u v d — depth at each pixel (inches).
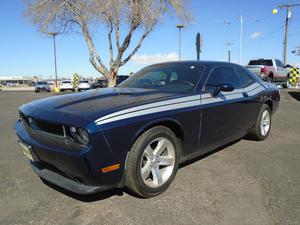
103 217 109.4
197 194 127.3
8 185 138.0
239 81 188.9
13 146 209.5
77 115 109.3
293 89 840.9
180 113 132.2
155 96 135.7
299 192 129.1
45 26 659.4
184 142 138.4
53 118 111.5
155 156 125.0
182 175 148.3
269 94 217.9
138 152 115.9
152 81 167.9
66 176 115.5
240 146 202.1
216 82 163.5
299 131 252.1
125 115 112.7
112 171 110.0
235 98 172.9
